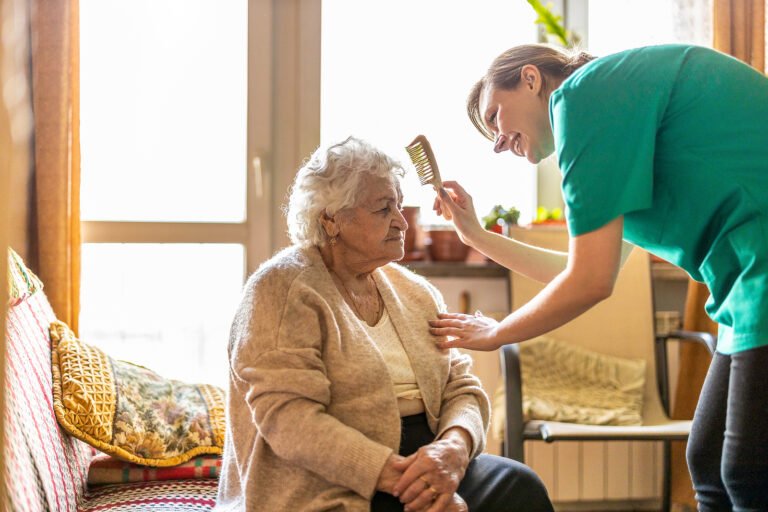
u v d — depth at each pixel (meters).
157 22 2.96
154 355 2.99
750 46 2.90
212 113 3.00
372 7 3.08
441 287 3.10
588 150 1.33
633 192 1.32
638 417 2.74
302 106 3.03
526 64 1.57
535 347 2.90
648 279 2.96
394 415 1.57
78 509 1.77
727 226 1.33
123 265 2.96
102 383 1.91
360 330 1.61
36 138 2.54
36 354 1.74
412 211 3.07
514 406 2.48
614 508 3.16
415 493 1.46
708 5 2.96
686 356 3.00
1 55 0.66
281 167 3.04
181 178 3.00
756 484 1.28
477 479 1.63
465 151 3.16
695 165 1.33
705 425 1.39
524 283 2.90
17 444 1.39
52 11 2.54
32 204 2.56
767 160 1.31
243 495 1.54
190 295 3.00
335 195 1.61
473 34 3.14
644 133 1.33
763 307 1.26
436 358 1.72
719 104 1.33
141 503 1.79
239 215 3.03
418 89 3.12
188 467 1.98
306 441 1.46
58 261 2.54
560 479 3.08
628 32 3.08
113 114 2.95
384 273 1.81
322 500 1.48
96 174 2.95
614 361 2.90
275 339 1.53
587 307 1.39
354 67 3.08
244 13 2.99
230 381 1.61
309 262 1.63
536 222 3.07
